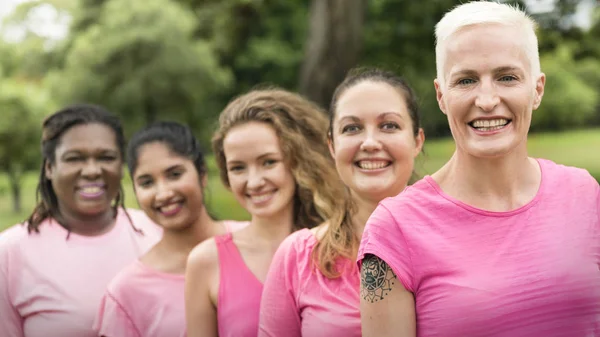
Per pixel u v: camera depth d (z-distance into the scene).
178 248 3.66
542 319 2.02
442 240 2.13
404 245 2.15
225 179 3.62
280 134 3.34
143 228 4.11
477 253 2.10
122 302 3.53
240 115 3.38
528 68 2.16
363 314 2.20
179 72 28.56
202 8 26.31
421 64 18.27
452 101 2.16
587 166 25.42
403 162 2.84
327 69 12.68
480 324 2.03
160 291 3.55
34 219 3.88
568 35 16.97
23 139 21.80
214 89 30.41
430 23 17.19
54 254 3.79
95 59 28.55
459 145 2.20
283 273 2.83
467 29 2.15
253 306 3.13
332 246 2.72
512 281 2.04
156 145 3.61
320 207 3.38
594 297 2.07
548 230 2.11
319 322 2.63
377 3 17.84
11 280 3.74
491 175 2.17
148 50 28.41
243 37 28.72
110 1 30.78
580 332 2.04
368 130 2.80
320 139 3.52
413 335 2.14
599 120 52.19
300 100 3.57
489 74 2.12
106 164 3.87
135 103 28.72
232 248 3.28
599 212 2.22
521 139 2.18
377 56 18.16
